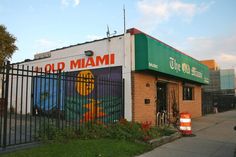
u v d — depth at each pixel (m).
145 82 13.12
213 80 58.38
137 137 8.88
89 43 14.08
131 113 12.12
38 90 15.82
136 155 7.34
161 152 7.84
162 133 10.29
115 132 9.09
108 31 13.30
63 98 11.18
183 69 16.28
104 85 12.34
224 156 7.47
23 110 17.70
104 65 13.33
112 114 12.33
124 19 12.80
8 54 23.19
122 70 12.64
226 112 29.36
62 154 6.50
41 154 6.43
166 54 13.80
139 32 12.72
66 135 8.44
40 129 8.30
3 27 23.09
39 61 16.62
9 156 6.15
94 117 11.05
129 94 12.29
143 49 12.03
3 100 7.51
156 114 13.95
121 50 12.80
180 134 10.79
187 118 11.11
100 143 7.89
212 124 15.52
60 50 15.49
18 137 8.66
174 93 16.36
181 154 7.63
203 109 24.66
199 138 10.40
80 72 14.33
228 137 10.75
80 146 7.38
